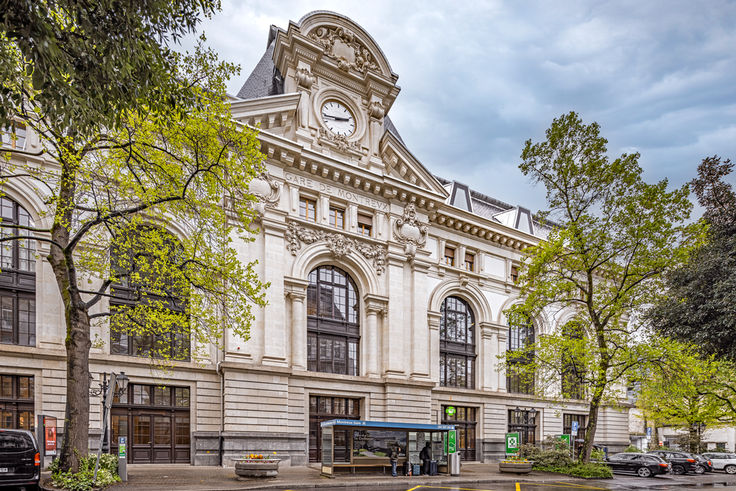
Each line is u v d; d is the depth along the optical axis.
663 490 20.80
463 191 38.53
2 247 21.06
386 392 29.56
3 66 7.73
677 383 23.94
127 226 16.33
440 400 32.72
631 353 23.75
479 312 36.00
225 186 16.39
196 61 15.51
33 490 14.16
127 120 13.18
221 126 16.48
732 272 18.44
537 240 38.94
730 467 35.47
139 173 18.30
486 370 35.25
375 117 32.19
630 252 24.78
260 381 25.06
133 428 22.73
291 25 28.58
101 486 14.62
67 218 15.73
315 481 19.02
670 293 22.17
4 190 20.91
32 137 21.52
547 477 23.88
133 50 8.85
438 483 20.39
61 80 7.83
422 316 31.77
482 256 36.72
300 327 27.27
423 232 32.81
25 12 7.04
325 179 29.56
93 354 21.67
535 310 27.41
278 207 27.34
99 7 8.32
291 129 29.05
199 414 24.02
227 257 17.58
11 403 20.22
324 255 29.30
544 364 27.16
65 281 15.62
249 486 16.81
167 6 9.48
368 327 30.03
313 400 27.94
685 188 22.58
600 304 26.62
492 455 34.12
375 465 21.84
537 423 37.69
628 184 23.94
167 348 20.34
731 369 23.47
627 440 42.22
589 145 24.59
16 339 20.81
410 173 32.75
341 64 30.73
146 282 17.91
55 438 18.95
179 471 20.89
